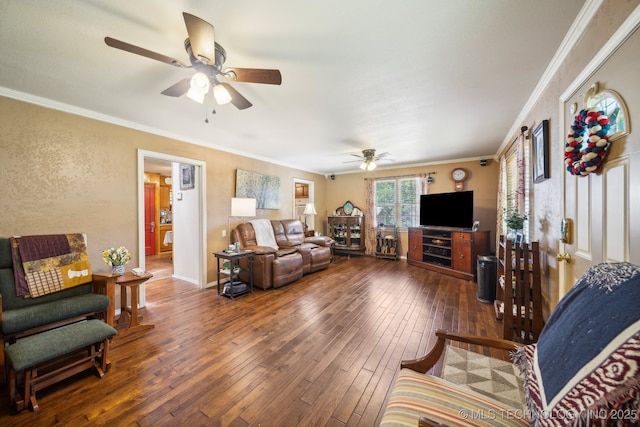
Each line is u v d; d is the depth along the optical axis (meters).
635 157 1.04
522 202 2.80
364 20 1.40
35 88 2.20
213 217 4.10
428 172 5.66
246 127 3.25
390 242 6.07
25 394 1.49
